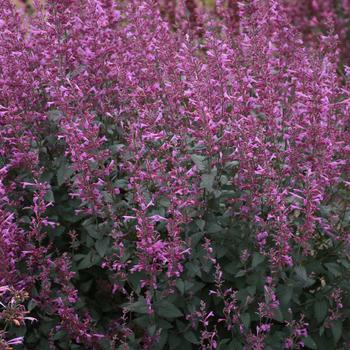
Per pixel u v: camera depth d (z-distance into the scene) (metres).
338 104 6.19
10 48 6.92
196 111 5.93
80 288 6.45
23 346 6.02
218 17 10.03
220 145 6.21
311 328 6.21
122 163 6.29
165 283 5.62
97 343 5.79
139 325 5.79
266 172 5.67
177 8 10.16
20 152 6.26
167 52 6.86
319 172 5.73
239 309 5.70
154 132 6.05
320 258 6.41
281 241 5.47
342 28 12.30
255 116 6.42
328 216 5.94
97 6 6.98
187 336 5.79
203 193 6.20
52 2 6.77
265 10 7.54
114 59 7.21
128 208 6.14
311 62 6.54
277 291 5.76
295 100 6.64
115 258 6.03
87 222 6.02
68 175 6.17
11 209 6.21
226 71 6.36
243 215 5.98
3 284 5.32
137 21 7.46
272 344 5.82
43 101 7.20
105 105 6.82
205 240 5.88
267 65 6.62
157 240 5.61
